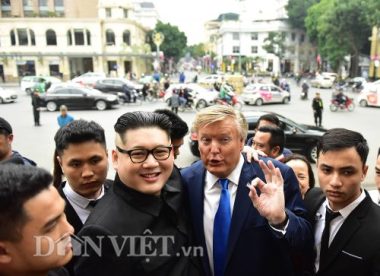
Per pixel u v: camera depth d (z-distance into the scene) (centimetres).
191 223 210
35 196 123
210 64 8238
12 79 4950
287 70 7381
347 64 5422
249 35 7894
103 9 5372
